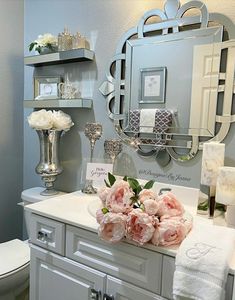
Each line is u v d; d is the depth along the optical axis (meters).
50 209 1.14
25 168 1.93
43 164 1.59
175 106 1.26
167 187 1.28
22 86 1.89
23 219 1.94
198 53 1.19
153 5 1.30
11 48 1.80
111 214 0.84
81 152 1.61
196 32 1.18
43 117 1.49
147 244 0.84
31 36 1.82
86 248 0.98
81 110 1.59
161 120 1.29
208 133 1.19
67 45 1.52
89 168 1.44
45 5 1.72
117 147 1.41
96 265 0.96
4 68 1.77
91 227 0.95
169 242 0.81
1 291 1.27
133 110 1.38
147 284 0.85
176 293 0.74
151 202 0.85
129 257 0.88
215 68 1.15
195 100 1.21
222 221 0.98
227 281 0.73
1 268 1.27
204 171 1.07
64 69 1.64
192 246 0.78
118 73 1.42
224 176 0.95
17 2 1.80
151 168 1.34
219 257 0.73
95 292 0.96
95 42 1.51
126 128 1.41
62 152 1.68
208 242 0.79
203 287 0.71
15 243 1.55
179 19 1.22
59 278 1.07
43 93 1.70
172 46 1.25
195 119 1.21
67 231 1.03
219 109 1.16
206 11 1.15
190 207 1.20
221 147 1.04
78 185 1.63
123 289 0.90
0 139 1.79
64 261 1.05
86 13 1.54
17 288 1.38
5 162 1.83
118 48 1.41
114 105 1.45
